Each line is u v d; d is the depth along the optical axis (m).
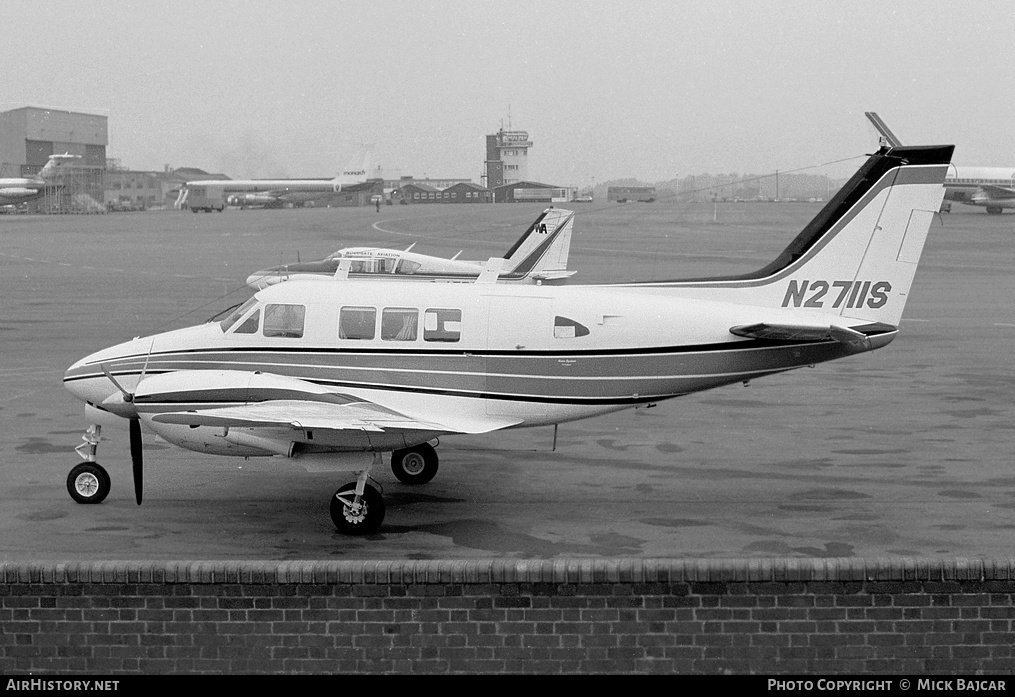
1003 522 14.50
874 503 15.57
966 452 18.91
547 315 15.68
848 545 13.51
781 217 144.12
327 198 194.12
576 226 115.12
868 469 17.73
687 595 10.62
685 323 15.68
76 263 66.00
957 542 13.60
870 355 30.91
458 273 40.28
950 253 74.06
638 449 19.48
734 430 21.12
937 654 10.51
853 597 10.53
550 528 14.45
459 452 19.27
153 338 16.31
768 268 16.45
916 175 15.87
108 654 10.88
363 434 14.05
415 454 16.81
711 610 10.62
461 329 15.70
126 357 15.91
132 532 14.19
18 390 24.94
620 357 15.68
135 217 149.38
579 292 16.03
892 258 16.06
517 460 18.64
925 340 33.84
